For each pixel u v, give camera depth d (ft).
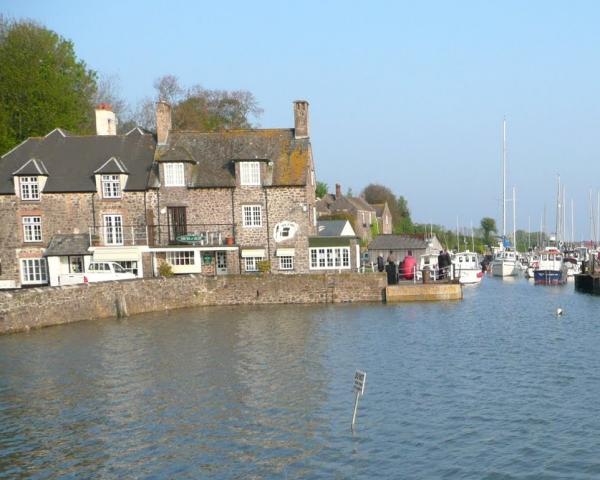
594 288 154.10
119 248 139.64
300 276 133.59
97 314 110.83
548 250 247.29
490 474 41.65
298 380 65.67
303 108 152.56
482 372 68.64
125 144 155.53
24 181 143.74
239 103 236.43
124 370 70.44
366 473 41.91
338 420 52.39
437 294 136.26
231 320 109.60
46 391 61.98
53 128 175.94
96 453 45.78
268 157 148.77
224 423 51.93
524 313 117.91
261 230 145.79
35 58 175.63
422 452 45.34
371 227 304.91
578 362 73.05
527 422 51.44
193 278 132.05
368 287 134.51
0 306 93.04
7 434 49.80
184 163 145.38
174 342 87.56
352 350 81.25
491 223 378.94
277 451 45.75
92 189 143.84
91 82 204.85
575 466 42.75
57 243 140.36
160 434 49.47
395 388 62.18
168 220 145.59
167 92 238.48
